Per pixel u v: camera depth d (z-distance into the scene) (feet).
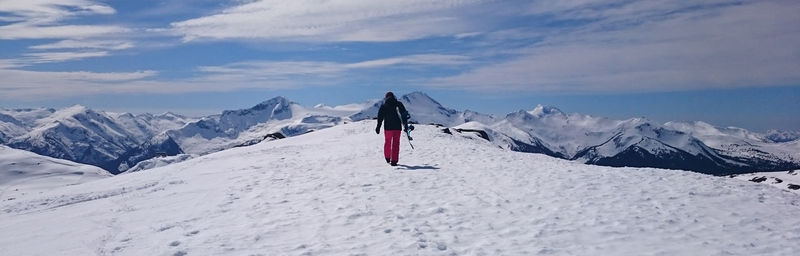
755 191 43.62
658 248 28.68
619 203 39.19
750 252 28.12
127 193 50.52
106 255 27.84
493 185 46.85
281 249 28.40
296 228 32.55
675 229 32.35
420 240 29.66
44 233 33.40
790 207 38.32
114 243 30.04
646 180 48.73
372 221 33.96
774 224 33.65
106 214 38.50
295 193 44.09
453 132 155.33
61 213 40.50
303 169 60.03
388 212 36.40
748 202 39.52
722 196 41.45
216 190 47.19
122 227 34.04
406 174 53.57
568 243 29.50
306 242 29.63
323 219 34.63
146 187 53.83
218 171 62.44
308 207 38.27
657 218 34.78
